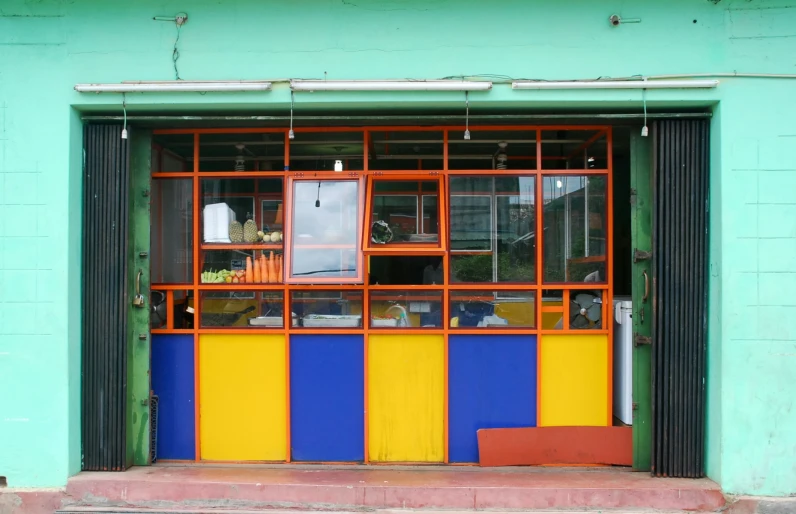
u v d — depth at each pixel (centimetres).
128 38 387
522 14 383
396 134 435
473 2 383
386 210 414
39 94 387
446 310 418
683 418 390
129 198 404
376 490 372
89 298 400
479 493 371
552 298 421
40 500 377
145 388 410
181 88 377
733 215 375
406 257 423
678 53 379
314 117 388
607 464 412
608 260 419
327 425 421
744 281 375
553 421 419
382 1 384
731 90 377
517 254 421
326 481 382
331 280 400
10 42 386
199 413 423
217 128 416
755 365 373
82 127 401
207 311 427
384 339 421
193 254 427
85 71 387
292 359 421
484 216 422
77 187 396
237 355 424
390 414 420
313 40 385
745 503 368
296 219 406
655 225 390
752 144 376
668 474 390
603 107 389
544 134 441
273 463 420
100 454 399
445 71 384
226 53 387
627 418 420
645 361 401
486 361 419
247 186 428
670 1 379
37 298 385
